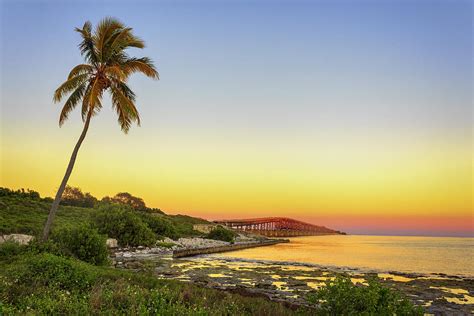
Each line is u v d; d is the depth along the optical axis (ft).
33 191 231.50
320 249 249.75
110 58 91.81
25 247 74.79
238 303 41.14
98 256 82.02
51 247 75.82
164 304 32.71
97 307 32.45
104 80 91.04
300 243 393.50
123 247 150.92
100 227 154.92
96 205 171.73
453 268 126.11
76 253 80.43
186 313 31.45
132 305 31.89
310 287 74.84
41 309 31.30
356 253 204.95
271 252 206.69
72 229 85.10
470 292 72.95
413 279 90.99
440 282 85.76
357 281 85.20
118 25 92.27
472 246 338.75
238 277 87.56
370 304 31.63
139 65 92.94
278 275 92.48
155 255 139.23
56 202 86.48
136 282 52.65
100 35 90.22
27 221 146.41
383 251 233.14
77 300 34.22
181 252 148.66
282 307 42.65
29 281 44.37
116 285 43.68
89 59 92.12
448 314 54.49
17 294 38.65
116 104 93.61
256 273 95.61
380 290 33.09
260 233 585.22
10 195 205.16
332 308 32.96
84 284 44.75
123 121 94.73
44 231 83.76
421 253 214.07
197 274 91.15
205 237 270.87
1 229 122.01
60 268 47.34
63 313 31.14
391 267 123.95
